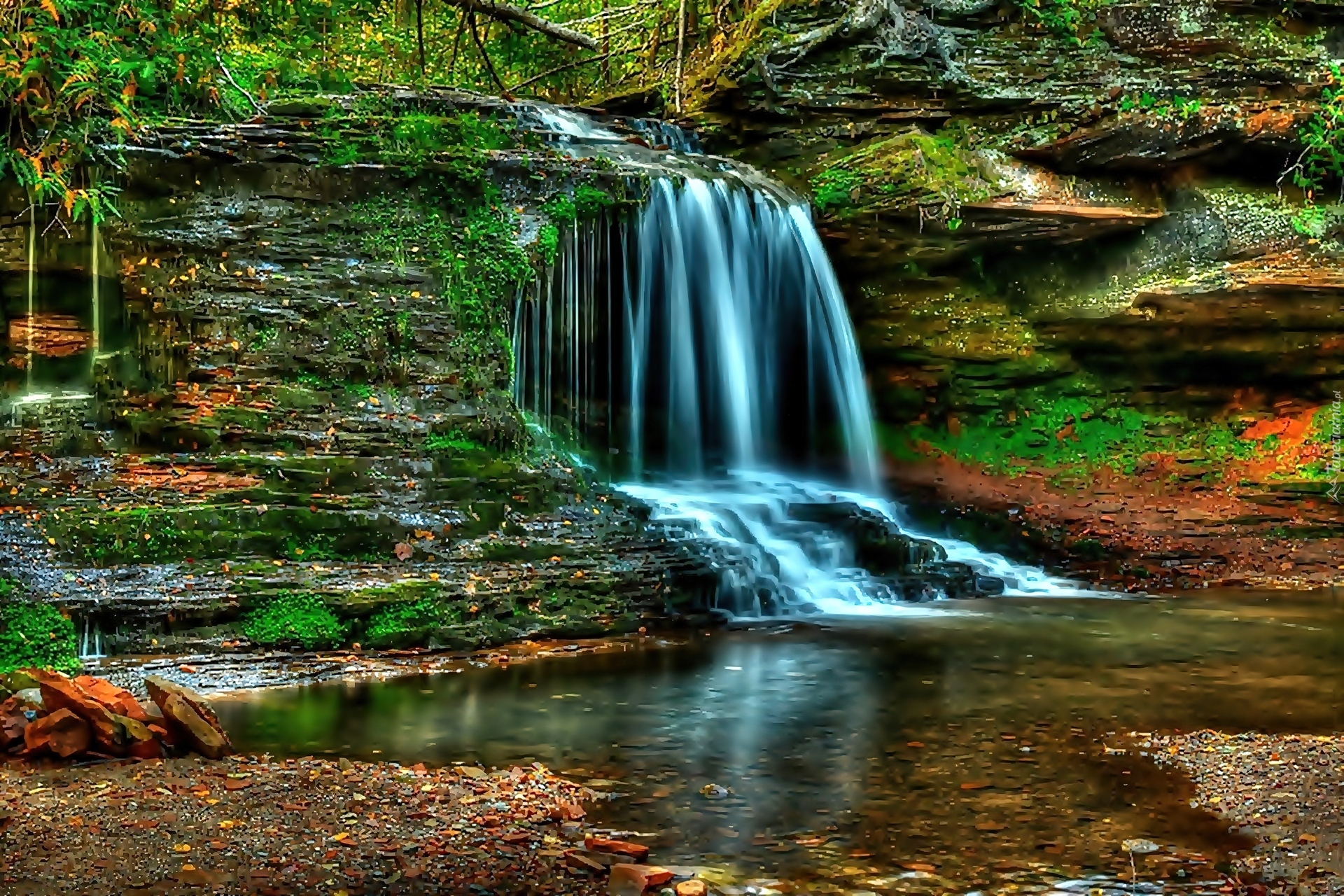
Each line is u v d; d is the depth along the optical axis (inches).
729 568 419.5
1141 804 221.9
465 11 664.4
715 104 663.1
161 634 333.4
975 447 628.4
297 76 585.0
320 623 346.6
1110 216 598.2
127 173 454.0
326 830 199.8
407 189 498.9
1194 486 595.5
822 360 604.1
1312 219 596.7
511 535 408.5
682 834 206.5
